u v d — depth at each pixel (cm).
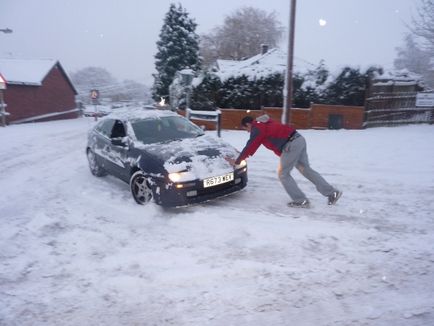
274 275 358
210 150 578
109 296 337
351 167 764
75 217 532
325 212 511
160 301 326
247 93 1507
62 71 3309
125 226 493
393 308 305
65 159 994
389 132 1212
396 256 384
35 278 372
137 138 620
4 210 576
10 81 2502
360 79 1377
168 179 518
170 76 3027
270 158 902
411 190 595
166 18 3075
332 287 337
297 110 1398
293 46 1116
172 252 411
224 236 445
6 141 1335
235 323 295
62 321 306
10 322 307
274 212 518
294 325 291
